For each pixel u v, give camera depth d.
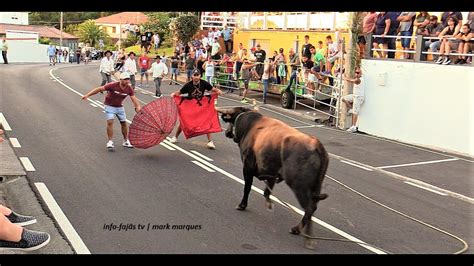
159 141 11.81
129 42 60.16
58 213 7.86
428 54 14.87
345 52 17.14
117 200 8.55
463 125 13.82
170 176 10.12
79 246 6.71
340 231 7.62
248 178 8.02
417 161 12.69
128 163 10.98
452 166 12.29
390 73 15.51
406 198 9.56
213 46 26.91
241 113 8.07
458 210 8.96
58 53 56.09
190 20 35.09
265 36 24.66
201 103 12.46
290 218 8.02
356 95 16.16
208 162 11.37
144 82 28.83
